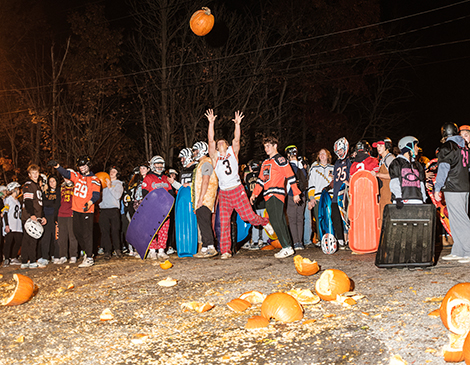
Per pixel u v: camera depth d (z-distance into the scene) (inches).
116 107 922.1
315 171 348.8
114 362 151.3
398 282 216.5
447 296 151.4
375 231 302.4
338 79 1023.0
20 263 372.5
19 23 938.1
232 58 883.4
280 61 964.0
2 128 967.0
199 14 317.4
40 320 199.8
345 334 157.4
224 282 242.5
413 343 145.6
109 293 237.3
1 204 375.6
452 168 261.7
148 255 356.2
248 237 415.2
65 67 889.5
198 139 860.6
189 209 343.6
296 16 997.8
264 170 309.9
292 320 174.4
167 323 187.0
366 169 306.3
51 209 368.8
